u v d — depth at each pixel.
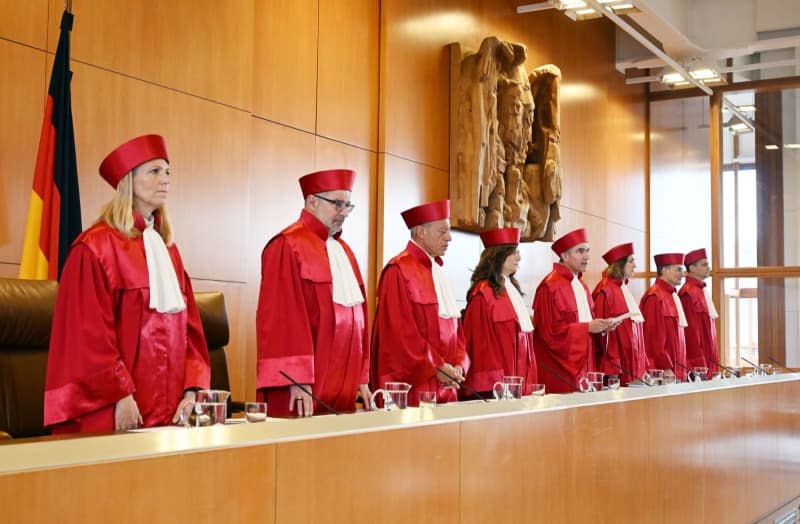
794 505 6.34
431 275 4.45
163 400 2.94
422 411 2.76
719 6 11.45
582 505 3.33
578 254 6.20
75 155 4.06
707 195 11.77
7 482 1.55
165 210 3.11
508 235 5.23
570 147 9.59
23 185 4.16
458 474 2.65
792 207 11.56
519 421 2.96
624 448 3.70
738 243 11.73
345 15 6.37
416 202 6.96
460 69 7.38
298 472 2.10
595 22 10.28
